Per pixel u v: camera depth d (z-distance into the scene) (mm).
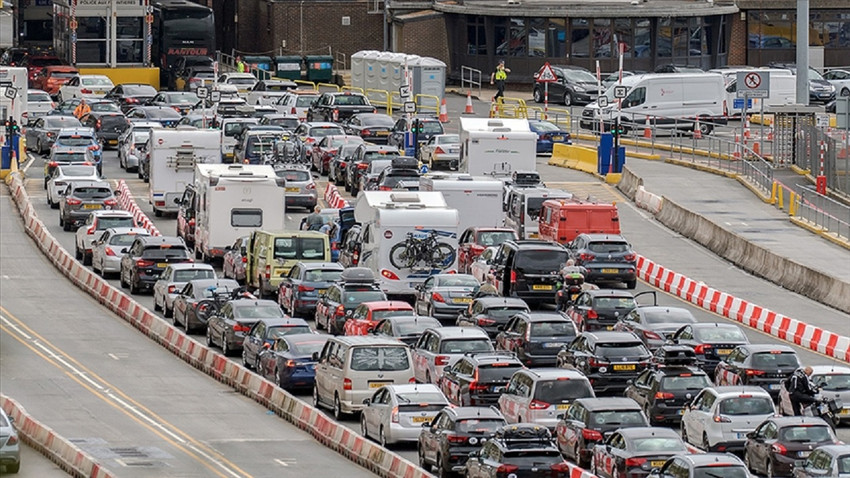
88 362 145750
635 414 104750
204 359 143750
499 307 141625
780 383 118938
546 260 155875
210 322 149875
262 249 166500
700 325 130625
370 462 109375
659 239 193250
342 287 150125
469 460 99188
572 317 145250
